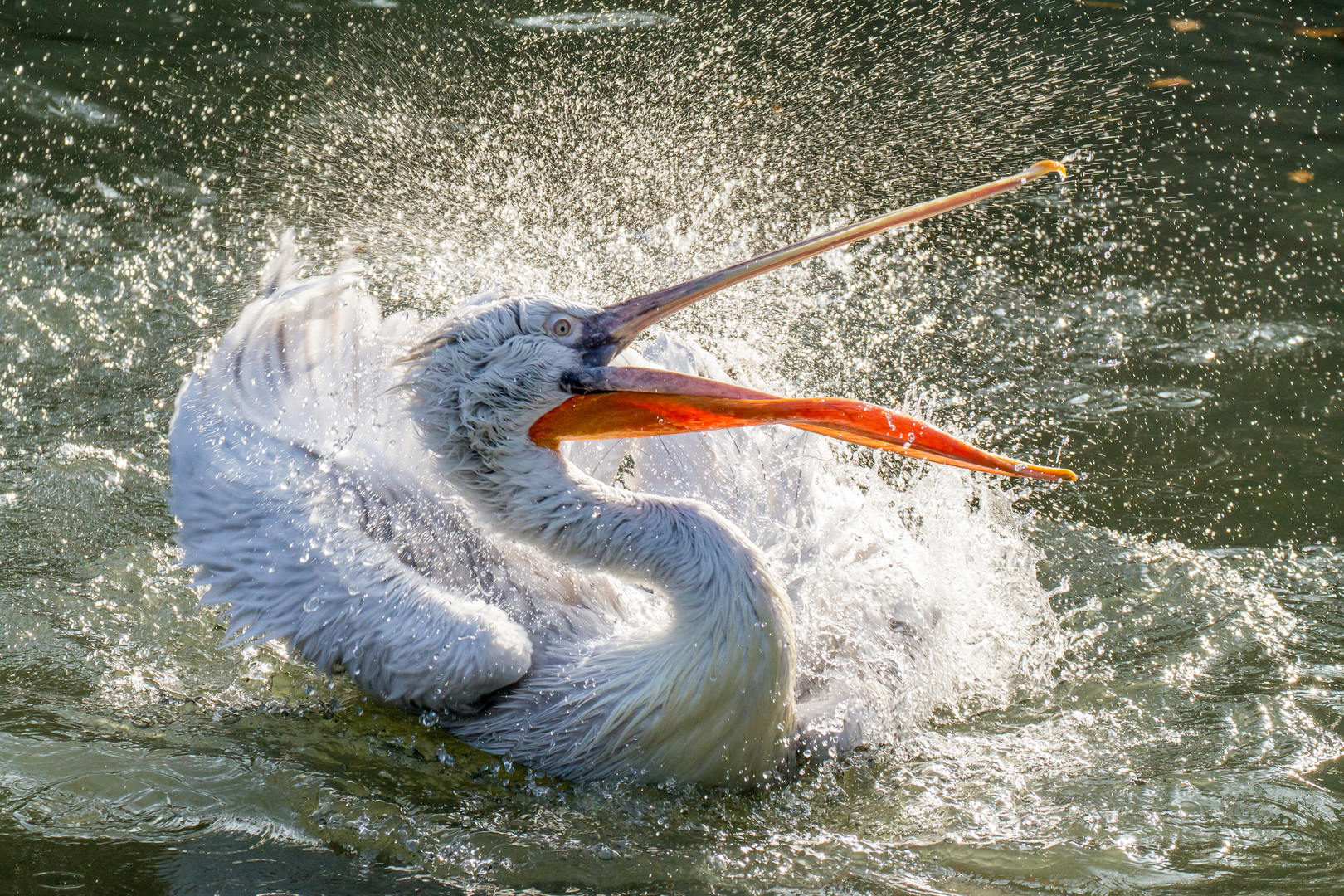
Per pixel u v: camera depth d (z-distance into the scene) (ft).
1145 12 93.15
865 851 33.81
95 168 69.82
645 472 44.91
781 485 44.39
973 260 67.05
